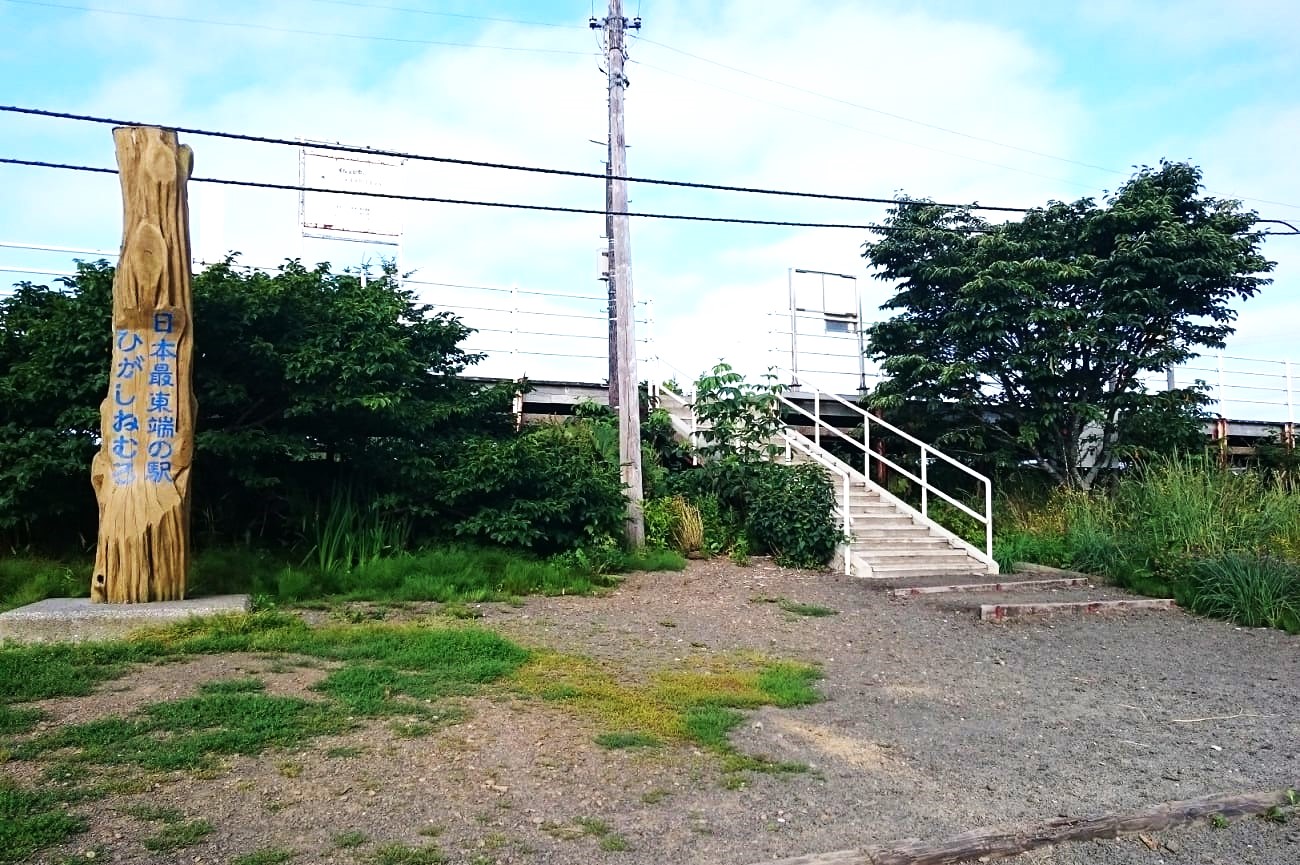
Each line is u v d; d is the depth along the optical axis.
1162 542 13.87
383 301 12.62
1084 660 9.79
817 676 8.62
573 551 12.76
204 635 8.50
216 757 5.78
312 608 10.09
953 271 17.27
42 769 5.51
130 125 9.42
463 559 11.77
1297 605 11.74
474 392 13.97
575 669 8.21
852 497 15.66
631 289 14.28
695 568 13.54
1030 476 18.17
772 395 15.69
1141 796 5.94
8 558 11.12
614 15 14.70
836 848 4.99
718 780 5.89
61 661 7.67
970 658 9.66
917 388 17.72
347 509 11.98
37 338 11.23
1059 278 16.88
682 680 8.12
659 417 16.25
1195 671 9.48
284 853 4.64
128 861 4.50
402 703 6.95
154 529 9.27
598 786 5.68
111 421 9.32
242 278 11.80
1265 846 5.30
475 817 5.17
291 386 11.58
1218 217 17.39
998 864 5.02
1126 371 17.44
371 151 10.92
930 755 6.62
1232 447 21.48
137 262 9.32
